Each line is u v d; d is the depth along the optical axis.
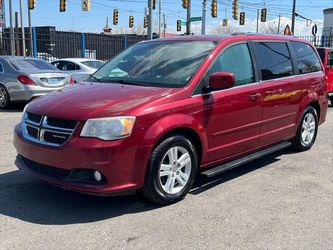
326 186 5.52
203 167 5.20
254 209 4.71
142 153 4.38
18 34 26.48
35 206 4.69
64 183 4.34
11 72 11.80
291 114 6.66
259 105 5.81
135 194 5.04
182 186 4.89
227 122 5.32
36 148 4.51
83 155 4.19
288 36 6.95
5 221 4.30
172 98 4.70
